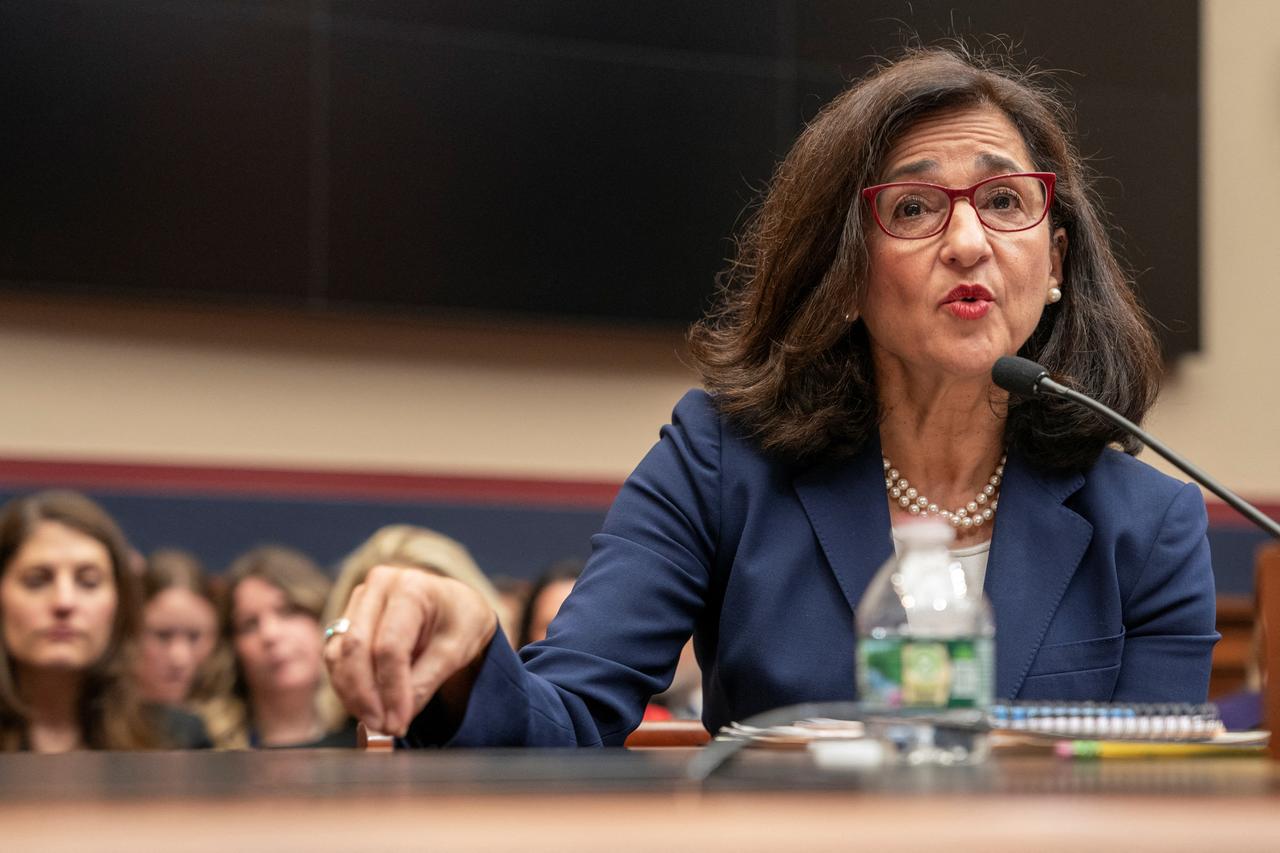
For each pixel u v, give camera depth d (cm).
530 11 1028
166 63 948
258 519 948
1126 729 277
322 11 981
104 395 952
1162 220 1147
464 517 1002
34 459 929
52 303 946
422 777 208
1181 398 1166
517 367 1042
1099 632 379
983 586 386
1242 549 1144
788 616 383
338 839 132
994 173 397
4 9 921
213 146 955
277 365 991
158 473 949
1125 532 392
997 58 475
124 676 731
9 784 196
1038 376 339
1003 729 273
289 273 968
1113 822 147
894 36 1100
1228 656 1059
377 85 991
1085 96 1134
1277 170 1208
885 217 396
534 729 304
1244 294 1191
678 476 402
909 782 199
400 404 1013
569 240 1029
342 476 994
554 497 1034
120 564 738
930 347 386
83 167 930
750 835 137
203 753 284
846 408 402
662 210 1048
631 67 1048
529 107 1024
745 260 461
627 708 356
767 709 378
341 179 981
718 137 1063
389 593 280
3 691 705
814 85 1085
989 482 410
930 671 252
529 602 865
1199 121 1162
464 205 1007
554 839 133
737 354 428
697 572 390
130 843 128
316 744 785
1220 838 141
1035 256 391
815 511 393
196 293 950
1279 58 1213
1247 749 267
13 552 716
